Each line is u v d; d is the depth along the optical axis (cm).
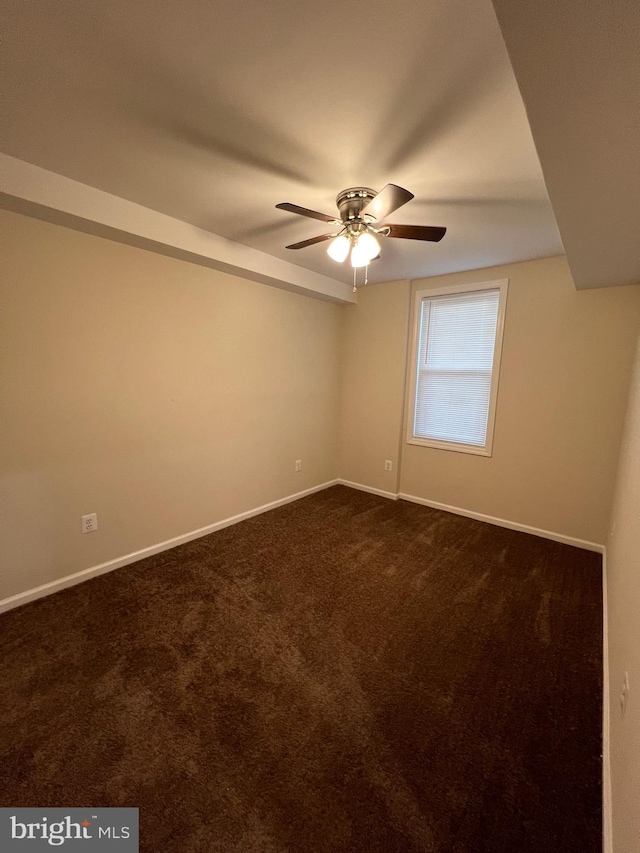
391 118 137
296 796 122
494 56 108
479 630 203
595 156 112
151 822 114
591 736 144
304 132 146
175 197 207
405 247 275
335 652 185
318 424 421
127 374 251
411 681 169
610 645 176
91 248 224
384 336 402
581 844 111
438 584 247
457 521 353
